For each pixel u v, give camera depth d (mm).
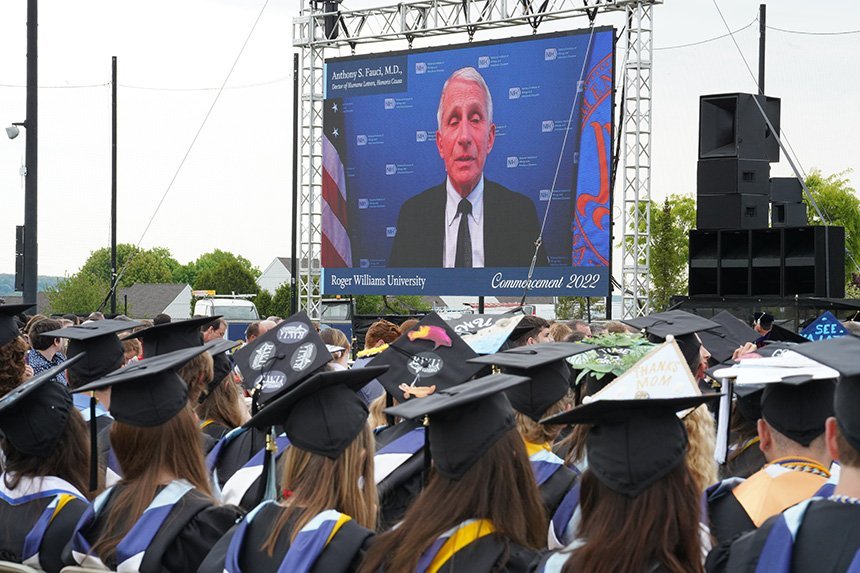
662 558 2477
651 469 2518
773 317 12984
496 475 2818
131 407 3488
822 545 2314
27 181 16281
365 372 3219
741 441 4367
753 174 14023
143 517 3396
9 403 3725
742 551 2469
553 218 16750
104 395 3895
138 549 3346
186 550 3373
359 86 18547
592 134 16391
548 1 16891
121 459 3523
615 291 17438
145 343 5848
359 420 3203
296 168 24297
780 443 3207
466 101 17500
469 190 17516
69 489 3764
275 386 4879
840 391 2322
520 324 6762
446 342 5055
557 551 2680
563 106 16656
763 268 13547
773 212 14578
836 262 12961
